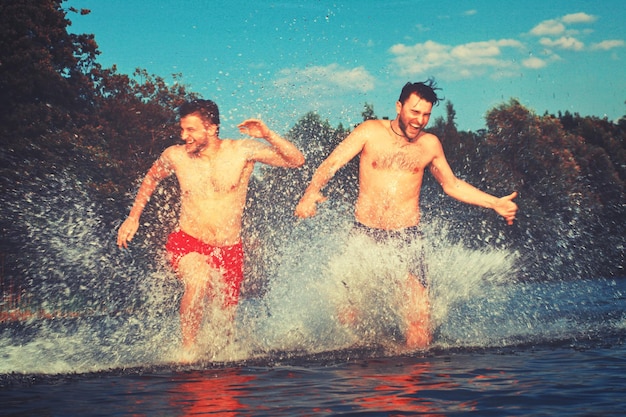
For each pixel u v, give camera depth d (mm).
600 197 42469
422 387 4574
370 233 7023
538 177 36469
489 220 21328
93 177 24969
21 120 24953
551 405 4016
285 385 4766
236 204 6785
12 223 20031
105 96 30891
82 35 29750
